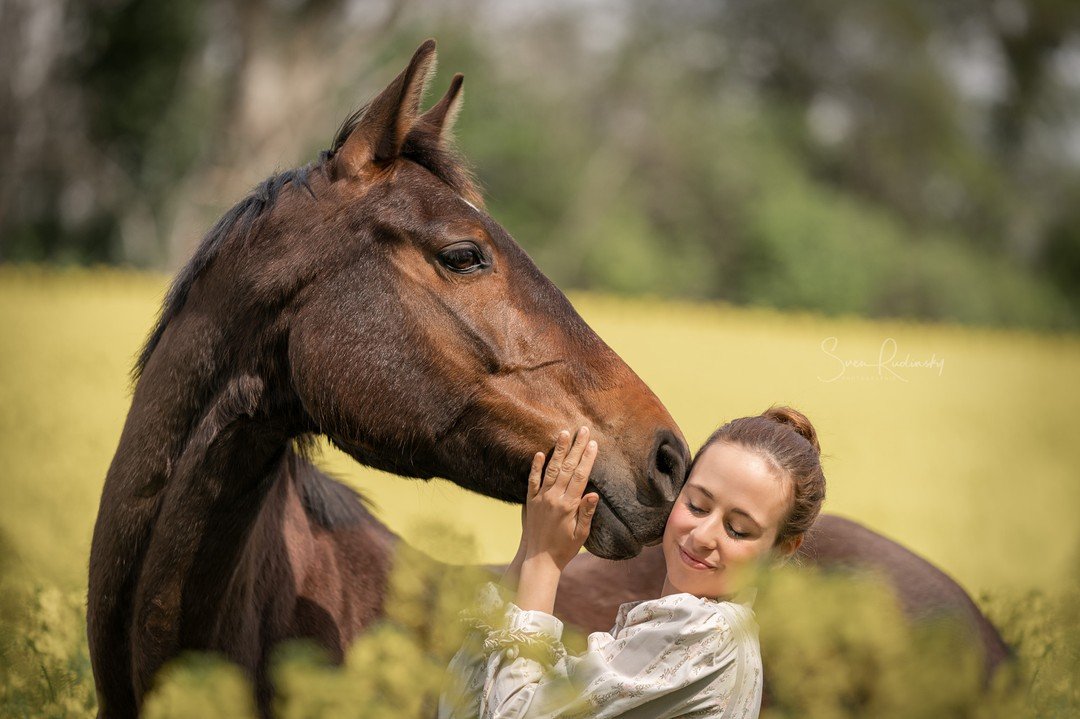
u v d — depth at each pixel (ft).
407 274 14.79
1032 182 224.53
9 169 146.10
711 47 222.28
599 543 14.33
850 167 213.05
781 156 204.54
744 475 13.05
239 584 15.03
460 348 14.64
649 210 197.16
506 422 14.52
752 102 220.84
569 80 207.41
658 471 14.34
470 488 15.15
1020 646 19.39
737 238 191.01
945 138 215.31
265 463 15.17
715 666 12.92
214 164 139.33
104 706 15.79
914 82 214.28
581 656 13.28
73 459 39.17
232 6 139.33
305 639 15.97
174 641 14.79
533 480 14.12
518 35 205.87
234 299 14.99
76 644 19.31
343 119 16.30
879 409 71.67
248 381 14.90
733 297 189.06
